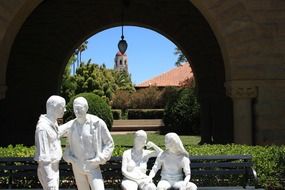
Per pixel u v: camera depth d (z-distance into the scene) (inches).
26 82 751.1
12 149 378.3
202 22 756.6
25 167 318.7
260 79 428.8
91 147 258.2
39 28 752.3
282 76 429.7
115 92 1948.8
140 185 273.7
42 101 756.6
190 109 1111.0
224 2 431.8
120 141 914.1
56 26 755.4
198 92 767.7
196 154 359.3
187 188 271.6
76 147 258.2
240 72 429.4
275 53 430.6
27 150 374.9
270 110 430.0
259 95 430.6
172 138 277.0
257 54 430.0
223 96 754.8
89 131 257.9
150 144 285.1
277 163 359.6
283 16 432.5
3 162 318.0
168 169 280.8
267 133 430.3
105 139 261.3
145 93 1796.3
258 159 357.7
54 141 247.1
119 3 755.4
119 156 324.2
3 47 426.3
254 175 320.5
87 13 757.3
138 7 757.3
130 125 1343.5
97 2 755.4
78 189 265.1
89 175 257.8
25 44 750.5
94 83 1737.2
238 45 430.3
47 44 756.0
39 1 451.5
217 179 337.7
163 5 756.6
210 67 761.6
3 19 424.2
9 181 320.2
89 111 940.6
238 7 431.8
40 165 242.4
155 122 1358.3
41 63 756.6
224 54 444.5
